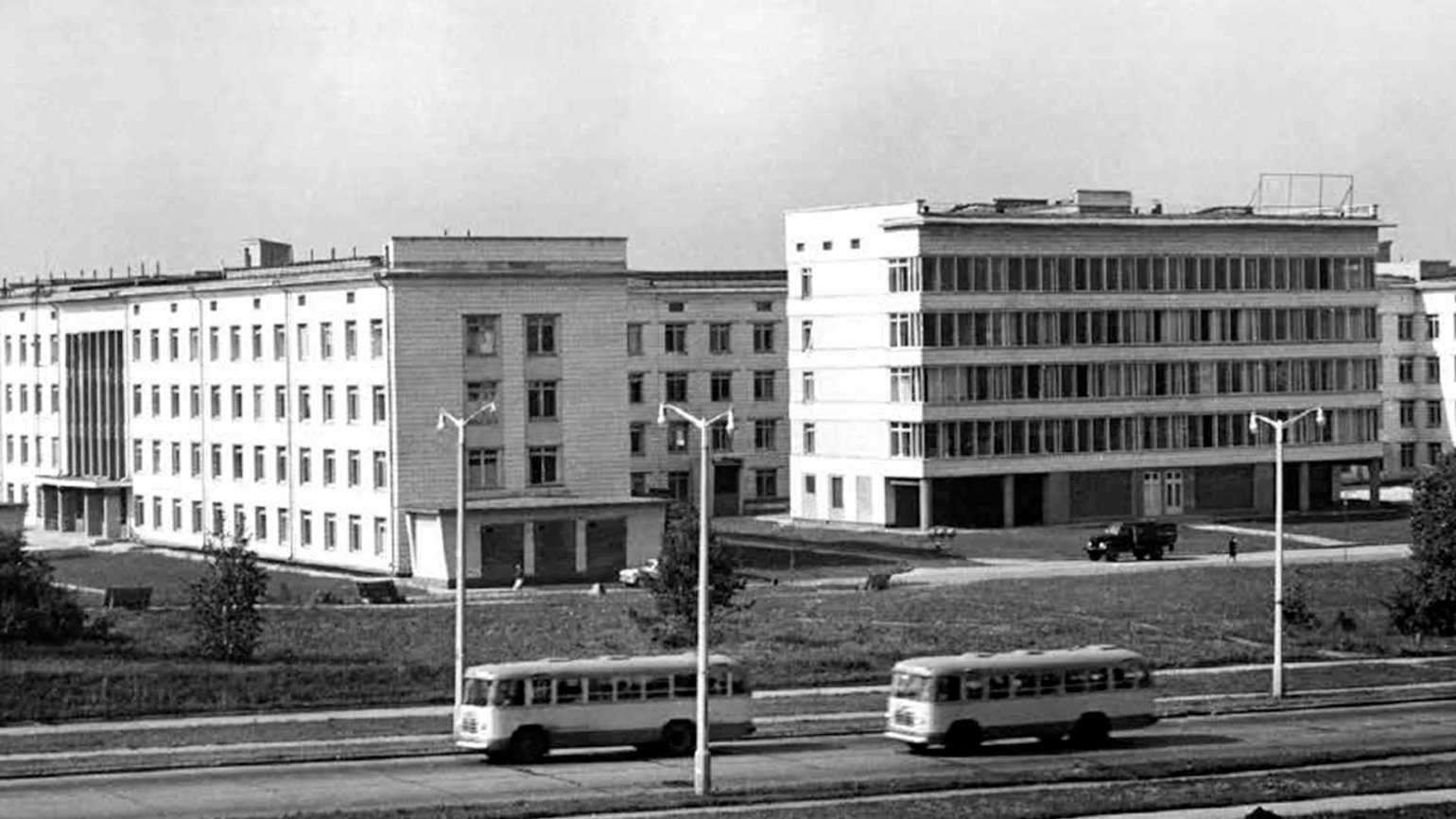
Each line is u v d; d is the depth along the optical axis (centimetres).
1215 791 6794
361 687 9231
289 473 15588
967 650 10531
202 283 16738
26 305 19738
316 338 15188
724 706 7831
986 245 17475
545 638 10650
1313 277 18838
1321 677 10125
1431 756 7769
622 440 14900
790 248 18500
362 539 14725
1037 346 17688
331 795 6844
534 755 7538
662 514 14525
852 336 17938
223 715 8762
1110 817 6388
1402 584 12275
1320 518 18362
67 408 18988
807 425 18488
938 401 17362
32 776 7219
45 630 9962
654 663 7788
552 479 14688
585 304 14775
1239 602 12600
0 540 10262
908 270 17338
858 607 12175
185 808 6600
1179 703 9244
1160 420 18225
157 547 17262
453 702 9100
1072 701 7944
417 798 6794
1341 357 18975
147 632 10581
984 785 7050
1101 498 18050
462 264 14375
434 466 14362
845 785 6956
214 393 16600
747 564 15125
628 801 6644
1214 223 18312
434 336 14325
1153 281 18150
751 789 6875
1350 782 6981
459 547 8338
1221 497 18575
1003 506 17700
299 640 10488
